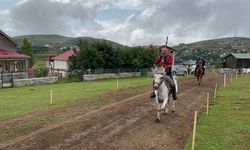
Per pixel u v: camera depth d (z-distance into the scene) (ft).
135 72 219.61
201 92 99.66
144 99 79.05
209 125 52.65
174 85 57.26
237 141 43.88
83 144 41.06
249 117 58.90
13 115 60.95
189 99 81.61
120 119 55.06
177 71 200.54
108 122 52.80
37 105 73.46
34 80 150.71
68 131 46.85
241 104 73.97
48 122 53.01
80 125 50.47
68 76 173.78
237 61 309.63
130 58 213.46
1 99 87.40
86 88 116.67
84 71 181.88
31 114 61.31
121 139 43.47
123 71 210.38
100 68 193.47
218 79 161.17
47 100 82.28
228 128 50.65
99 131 47.09
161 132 47.65
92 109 65.21
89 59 185.47
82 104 72.23
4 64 167.32
